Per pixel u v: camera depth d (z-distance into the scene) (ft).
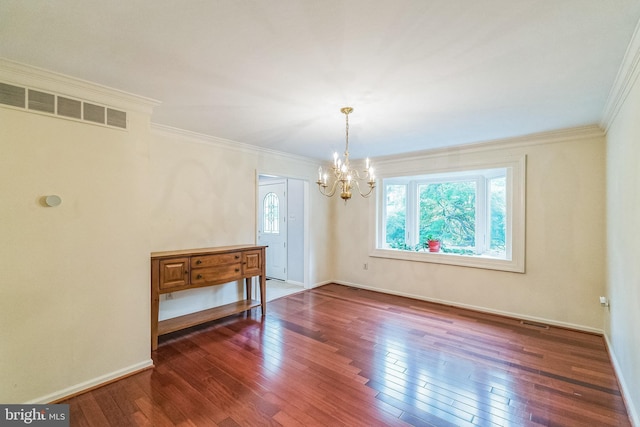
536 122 9.98
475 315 12.66
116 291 7.73
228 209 12.99
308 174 17.02
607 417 6.29
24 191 6.46
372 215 16.93
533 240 11.91
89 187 7.31
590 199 10.75
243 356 8.95
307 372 8.03
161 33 5.18
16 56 5.94
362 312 13.08
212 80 6.98
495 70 6.43
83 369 7.20
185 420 6.15
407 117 9.50
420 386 7.39
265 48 5.65
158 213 10.85
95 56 5.96
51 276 6.79
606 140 10.03
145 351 8.23
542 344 9.77
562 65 6.18
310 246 17.20
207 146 12.26
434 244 15.25
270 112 9.13
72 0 4.30
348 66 6.29
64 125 6.95
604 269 10.40
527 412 6.44
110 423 6.07
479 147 13.12
